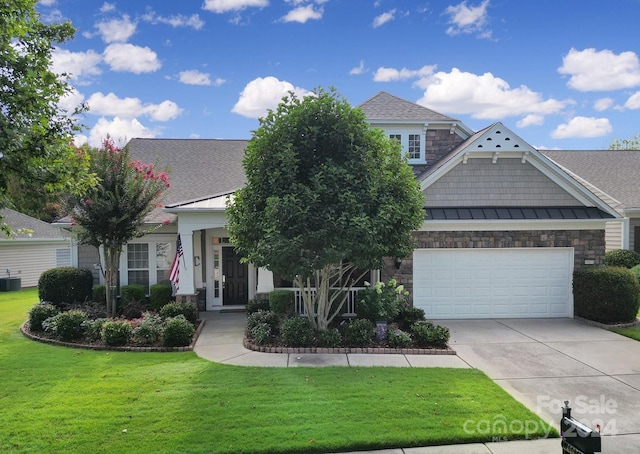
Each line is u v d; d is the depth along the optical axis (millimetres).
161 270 14844
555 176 13297
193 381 7340
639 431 5668
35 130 5656
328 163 9031
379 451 5098
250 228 9391
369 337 9719
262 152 9461
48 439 5238
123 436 5305
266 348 9406
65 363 8484
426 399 6516
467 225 12906
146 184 12508
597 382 7492
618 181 20719
